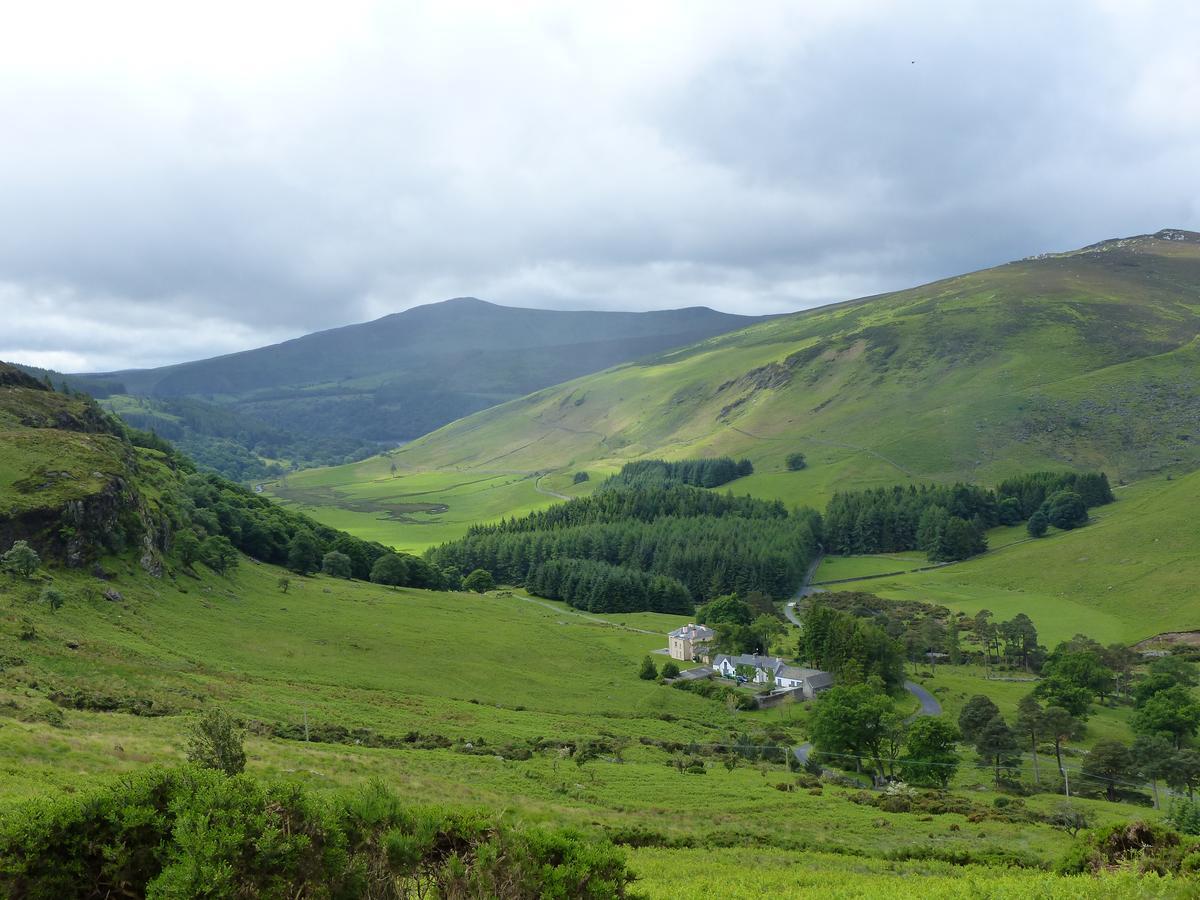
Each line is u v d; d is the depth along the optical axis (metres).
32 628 84.56
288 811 20.00
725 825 65.25
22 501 109.88
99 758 49.00
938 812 78.25
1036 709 106.56
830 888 38.53
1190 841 37.06
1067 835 69.06
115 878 18.89
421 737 85.81
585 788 73.75
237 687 90.00
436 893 20.78
